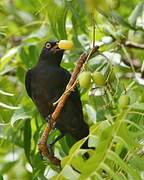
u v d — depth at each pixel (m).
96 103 11.39
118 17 11.98
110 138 8.12
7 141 12.73
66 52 13.64
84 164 8.11
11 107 11.48
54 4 12.09
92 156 8.01
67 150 11.68
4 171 15.48
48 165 11.08
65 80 11.52
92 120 11.33
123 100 8.72
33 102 12.06
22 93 12.89
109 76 10.10
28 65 14.26
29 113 11.52
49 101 11.48
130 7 15.66
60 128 11.30
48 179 11.06
